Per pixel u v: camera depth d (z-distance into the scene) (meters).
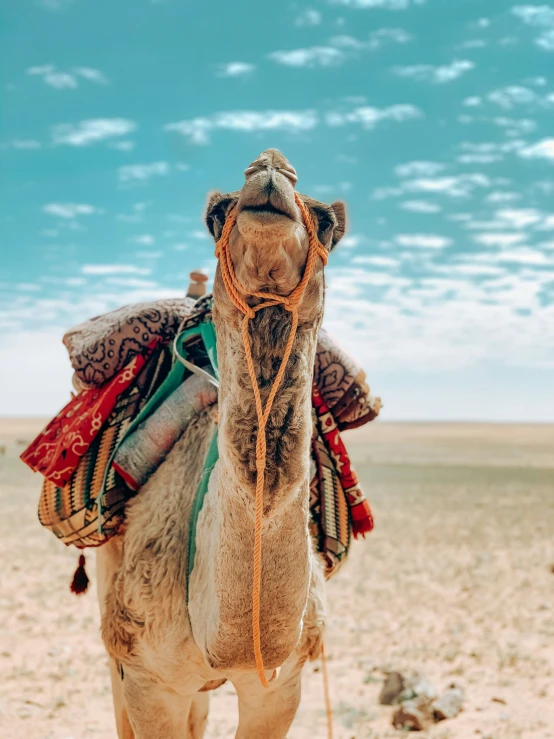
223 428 2.97
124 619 4.00
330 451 4.59
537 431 130.75
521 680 7.66
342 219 3.24
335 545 4.49
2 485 29.19
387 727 6.59
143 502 4.18
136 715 4.06
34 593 11.41
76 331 4.95
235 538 3.14
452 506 23.83
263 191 2.62
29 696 7.27
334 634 9.46
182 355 4.43
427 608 10.77
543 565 13.85
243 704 4.03
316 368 4.67
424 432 123.69
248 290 2.78
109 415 4.53
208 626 3.39
